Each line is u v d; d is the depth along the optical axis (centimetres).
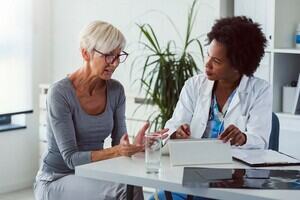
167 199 277
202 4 449
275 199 198
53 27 537
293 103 411
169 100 412
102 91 309
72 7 523
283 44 416
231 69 293
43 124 512
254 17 412
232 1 437
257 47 294
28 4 511
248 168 244
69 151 287
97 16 510
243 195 203
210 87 305
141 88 462
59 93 294
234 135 275
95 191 280
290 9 419
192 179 222
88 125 300
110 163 251
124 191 270
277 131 314
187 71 413
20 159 516
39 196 302
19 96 510
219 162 253
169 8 468
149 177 227
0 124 520
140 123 465
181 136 283
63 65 534
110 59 292
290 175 230
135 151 265
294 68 431
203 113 302
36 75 527
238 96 298
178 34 465
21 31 508
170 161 251
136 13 488
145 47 483
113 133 319
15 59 505
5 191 505
